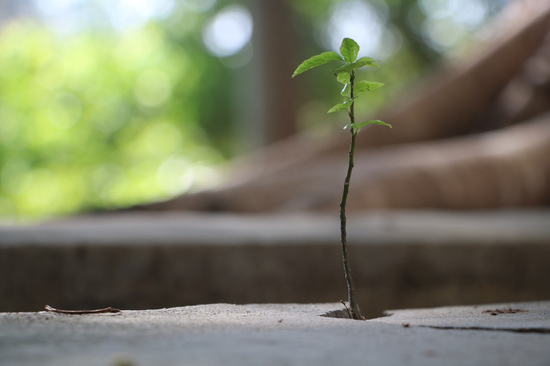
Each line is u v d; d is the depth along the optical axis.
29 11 30.08
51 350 2.00
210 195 12.94
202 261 6.43
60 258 6.12
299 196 12.53
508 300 7.32
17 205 27.80
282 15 20.67
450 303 7.14
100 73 29.14
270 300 6.58
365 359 1.91
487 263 7.30
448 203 12.78
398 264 7.03
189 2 31.27
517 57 17.53
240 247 6.56
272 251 6.64
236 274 6.51
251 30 21.12
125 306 6.21
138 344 2.11
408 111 17.05
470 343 2.17
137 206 12.69
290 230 7.69
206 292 6.40
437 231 7.95
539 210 13.20
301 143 17.00
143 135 30.38
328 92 30.22
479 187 13.05
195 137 31.38
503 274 7.33
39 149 27.97
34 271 6.07
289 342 2.16
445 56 28.77
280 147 17.06
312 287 6.73
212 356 1.92
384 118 16.97
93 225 8.00
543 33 17.58
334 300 6.79
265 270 6.59
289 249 6.70
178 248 6.39
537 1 18.36
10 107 27.67
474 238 7.51
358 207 12.05
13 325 2.49
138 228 7.59
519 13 18.61
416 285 7.06
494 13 28.97
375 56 29.77
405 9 29.22
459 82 17.42
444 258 7.18
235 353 1.97
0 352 1.97
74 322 2.58
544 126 14.59
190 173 31.28
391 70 29.72
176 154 31.30
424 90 17.44
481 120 17.34
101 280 6.18
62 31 30.20
